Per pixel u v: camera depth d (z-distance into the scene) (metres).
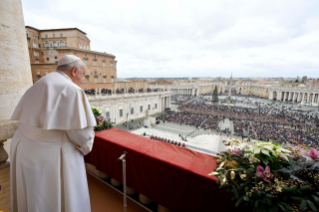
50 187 1.47
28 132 1.52
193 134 27.80
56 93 1.43
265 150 1.74
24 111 1.53
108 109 33.91
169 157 2.58
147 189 2.71
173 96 102.94
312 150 1.92
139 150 2.80
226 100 80.25
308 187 1.44
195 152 2.77
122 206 2.89
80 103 1.49
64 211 1.60
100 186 3.39
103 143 3.29
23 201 1.54
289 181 1.55
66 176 1.53
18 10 3.22
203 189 2.12
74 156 1.61
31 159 1.44
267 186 1.58
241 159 2.00
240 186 1.74
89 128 1.57
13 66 3.11
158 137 25.73
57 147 1.49
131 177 2.91
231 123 34.00
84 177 1.75
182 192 2.32
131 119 39.94
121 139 3.30
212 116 41.03
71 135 1.48
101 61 39.31
